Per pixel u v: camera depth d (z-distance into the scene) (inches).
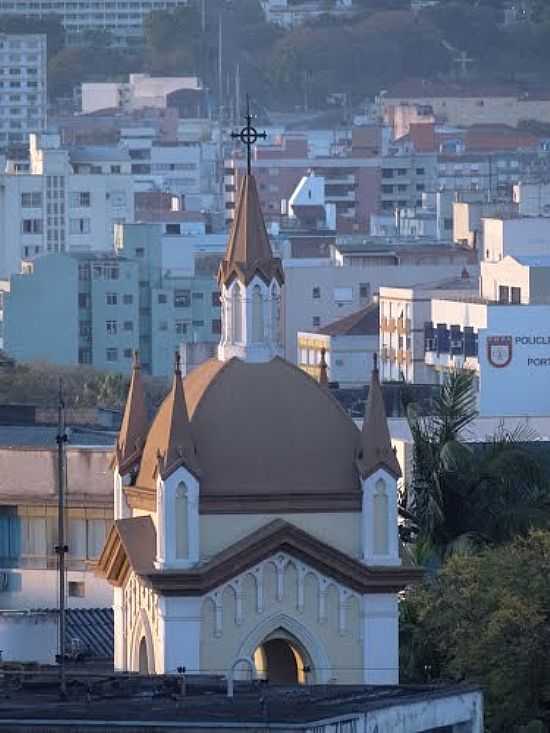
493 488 7160.4
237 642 5851.4
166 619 5826.8
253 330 5979.3
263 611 5861.2
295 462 5876.0
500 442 7568.9
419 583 6486.2
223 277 5999.0
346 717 4776.1
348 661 5900.6
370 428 5905.5
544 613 6412.4
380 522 5895.7
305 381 5944.9
